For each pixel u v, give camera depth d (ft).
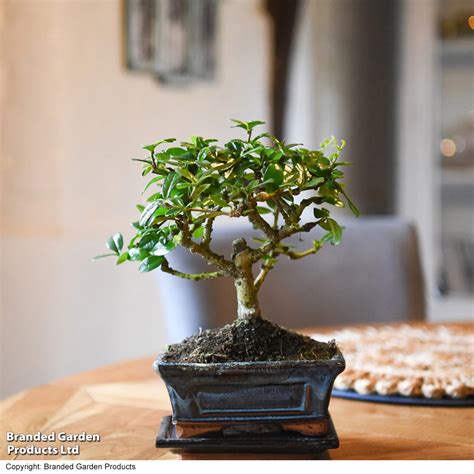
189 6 9.37
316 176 2.59
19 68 7.77
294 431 2.61
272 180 2.46
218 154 2.56
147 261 2.58
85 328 8.30
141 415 3.36
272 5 10.53
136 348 8.96
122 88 8.63
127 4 8.55
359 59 10.20
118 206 8.68
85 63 8.16
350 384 3.51
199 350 2.60
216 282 5.08
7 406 3.50
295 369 2.51
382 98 10.24
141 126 8.92
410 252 6.05
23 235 7.75
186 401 2.55
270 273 5.67
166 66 9.10
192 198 2.47
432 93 11.07
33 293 7.82
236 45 10.35
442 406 3.39
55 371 8.01
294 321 5.71
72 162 8.06
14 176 7.76
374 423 3.17
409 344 4.33
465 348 4.21
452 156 11.14
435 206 11.16
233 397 2.55
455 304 11.00
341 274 5.88
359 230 5.99
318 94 10.82
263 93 10.94
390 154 10.34
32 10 7.76
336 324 5.84
